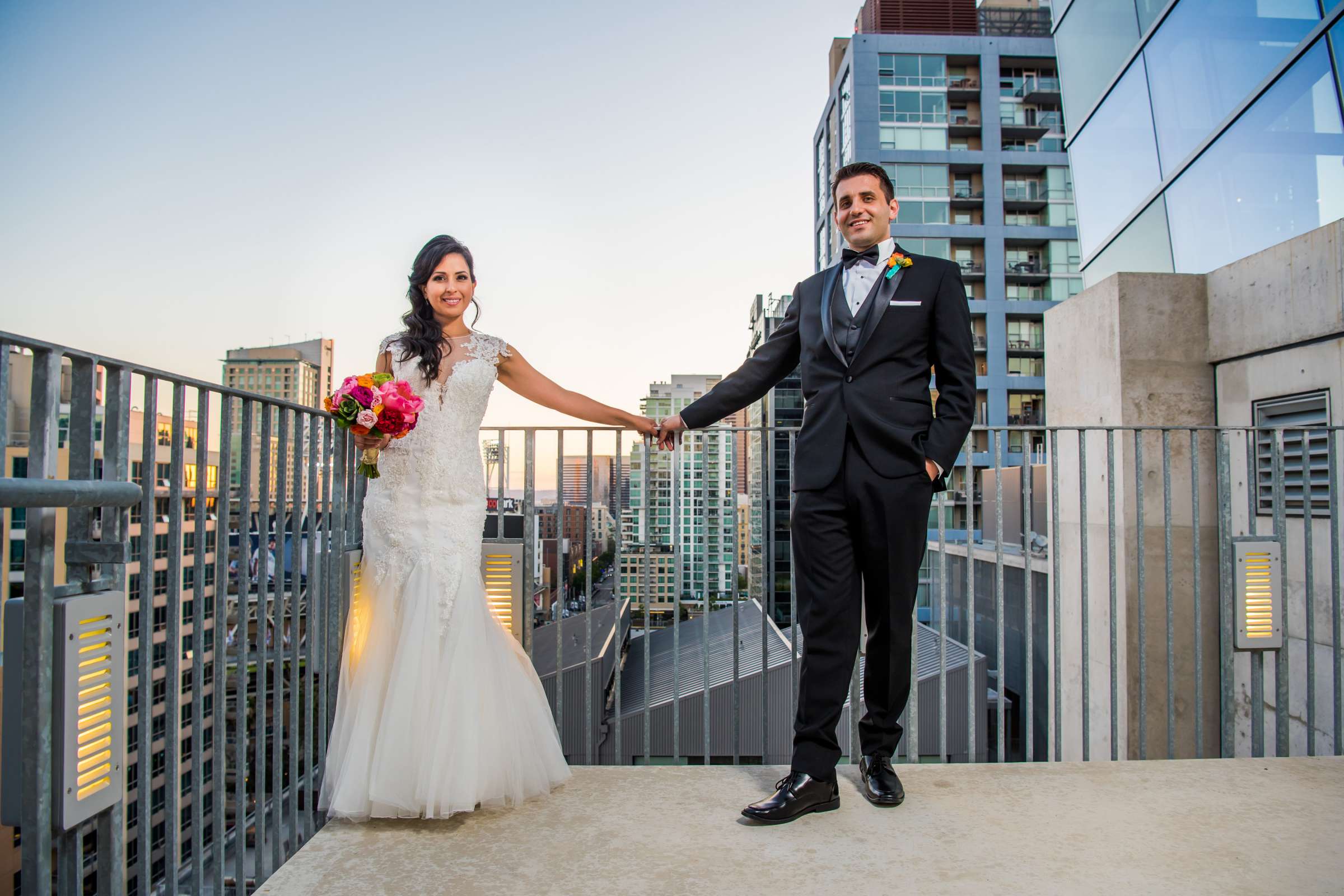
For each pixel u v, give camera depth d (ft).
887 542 6.75
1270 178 16.15
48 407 4.09
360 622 7.23
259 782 6.14
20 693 4.02
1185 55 19.07
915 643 8.91
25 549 4.04
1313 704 9.34
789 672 31.96
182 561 5.20
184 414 5.26
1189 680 13.94
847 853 6.25
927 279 7.07
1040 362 115.65
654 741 33.01
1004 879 5.81
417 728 6.59
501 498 8.91
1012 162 116.26
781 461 73.46
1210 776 8.09
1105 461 14.65
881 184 7.32
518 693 7.39
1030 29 123.13
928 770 8.23
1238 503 13.88
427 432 7.04
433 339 7.26
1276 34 15.81
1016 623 28.37
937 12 124.16
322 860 6.10
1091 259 24.97
